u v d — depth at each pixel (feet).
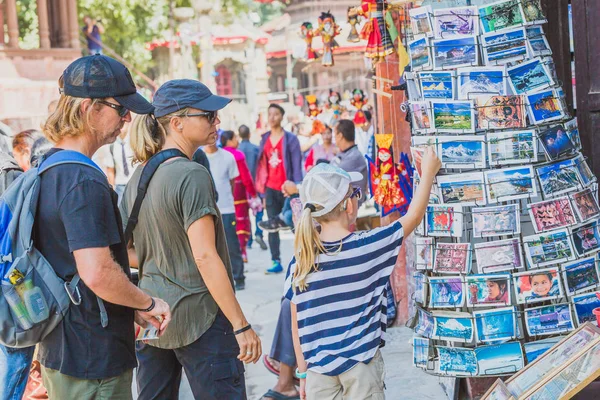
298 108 116.57
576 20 17.70
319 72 120.26
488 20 15.76
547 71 15.72
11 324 11.32
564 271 15.46
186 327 13.73
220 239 13.93
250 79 129.29
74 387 11.46
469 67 15.71
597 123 17.60
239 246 35.14
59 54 63.93
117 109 11.62
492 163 15.51
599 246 15.75
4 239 11.29
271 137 37.91
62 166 11.25
